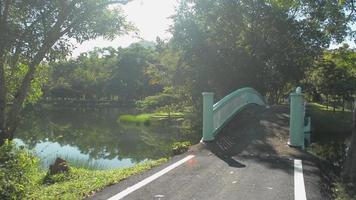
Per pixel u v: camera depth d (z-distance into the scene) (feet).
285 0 53.06
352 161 31.94
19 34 35.58
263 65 112.06
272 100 124.77
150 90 285.43
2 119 37.11
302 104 42.86
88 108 286.46
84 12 38.55
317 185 27.43
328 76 156.97
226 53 106.11
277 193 25.04
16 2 35.04
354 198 25.86
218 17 113.29
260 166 33.22
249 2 114.62
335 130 89.45
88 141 109.09
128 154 82.69
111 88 305.32
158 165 35.47
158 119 164.55
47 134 123.95
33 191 28.25
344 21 59.06
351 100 156.76
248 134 48.29
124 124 168.45
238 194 24.85
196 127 81.20
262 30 116.37
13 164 25.30
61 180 36.40
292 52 118.01
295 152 39.14
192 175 30.17
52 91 296.30
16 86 42.96
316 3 56.44
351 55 110.42
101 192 26.23
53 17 37.35
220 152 39.58
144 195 24.90
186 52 107.96
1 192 23.56
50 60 39.22
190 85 107.96
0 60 35.47
